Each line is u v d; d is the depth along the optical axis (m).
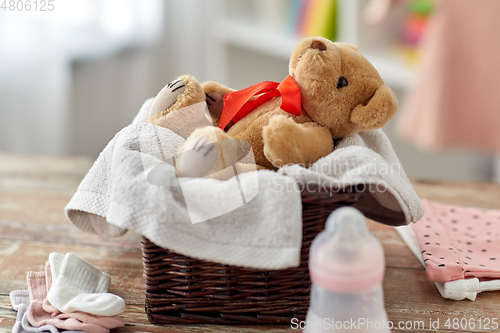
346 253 0.83
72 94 2.38
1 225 1.22
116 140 1.00
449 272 1.01
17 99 2.13
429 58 1.65
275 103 1.04
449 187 1.38
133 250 1.16
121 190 0.93
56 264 1.04
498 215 1.20
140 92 2.59
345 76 1.01
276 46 2.21
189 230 0.92
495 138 1.58
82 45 2.31
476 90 1.58
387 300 1.01
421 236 1.10
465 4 1.54
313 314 0.86
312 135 0.98
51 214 1.26
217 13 2.69
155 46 2.61
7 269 1.10
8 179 1.46
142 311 1.00
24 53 2.10
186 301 0.98
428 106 1.67
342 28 1.98
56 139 2.27
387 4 1.69
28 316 0.96
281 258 0.91
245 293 0.97
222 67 2.67
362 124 1.00
